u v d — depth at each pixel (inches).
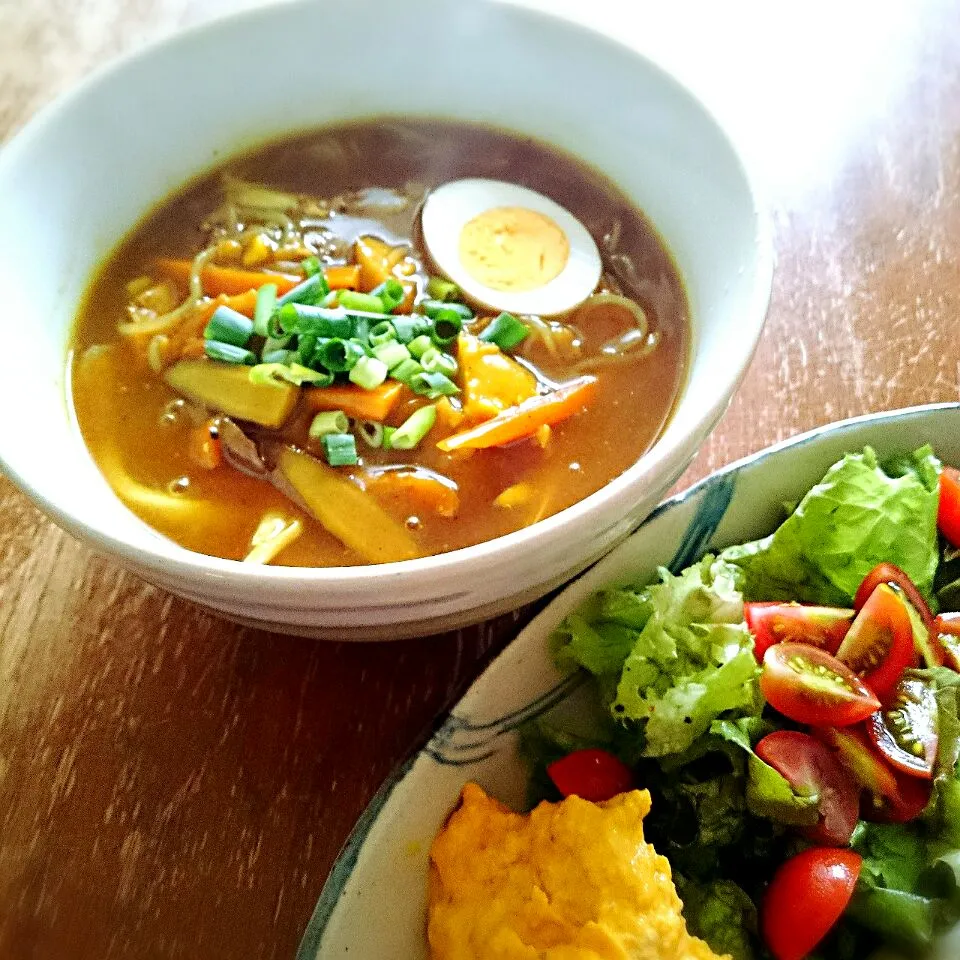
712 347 8.7
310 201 11.8
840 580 9.5
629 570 9.3
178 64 10.8
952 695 8.9
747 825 8.7
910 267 12.2
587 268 11.2
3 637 9.4
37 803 8.6
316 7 11.0
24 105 13.8
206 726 9.0
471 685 8.4
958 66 14.7
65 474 8.1
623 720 8.8
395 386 10.1
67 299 10.3
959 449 10.2
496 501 9.6
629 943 7.3
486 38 11.2
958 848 8.4
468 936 7.7
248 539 9.4
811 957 8.3
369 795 8.7
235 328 10.3
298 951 7.5
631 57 10.5
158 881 8.3
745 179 9.3
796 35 15.2
